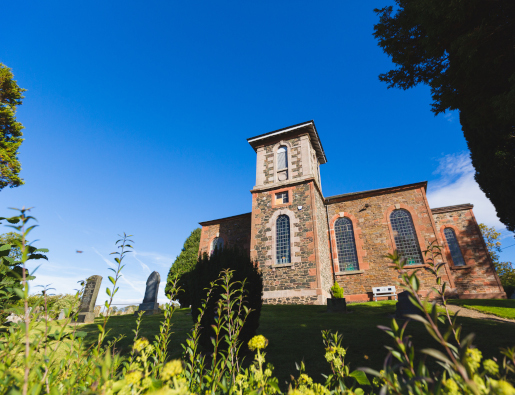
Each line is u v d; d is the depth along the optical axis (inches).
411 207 673.6
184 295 700.0
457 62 251.4
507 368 39.4
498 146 449.7
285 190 685.9
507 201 491.8
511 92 210.2
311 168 707.4
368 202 725.9
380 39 307.4
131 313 645.3
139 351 78.5
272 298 573.3
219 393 81.7
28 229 50.3
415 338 238.2
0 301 87.4
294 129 745.0
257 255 641.6
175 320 421.1
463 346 33.1
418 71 306.2
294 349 227.8
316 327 311.0
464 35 223.6
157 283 695.1
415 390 38.2
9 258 64.7
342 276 668.7
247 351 216.7
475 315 352.2
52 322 69.6
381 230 679.1
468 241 687.1
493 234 1183.6
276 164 747.4
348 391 61.4
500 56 227.1
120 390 51.7
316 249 585.6
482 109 268.5
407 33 286.5
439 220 737.6
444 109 290.5
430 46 262.8
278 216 670.5
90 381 70.9
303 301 545.6
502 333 242.1
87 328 353.4
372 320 344.2
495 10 221.5
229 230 831.1
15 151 625.6
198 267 246.8
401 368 38.6
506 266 1184.2
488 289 622.2
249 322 221.0
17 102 656.4
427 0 228.2
